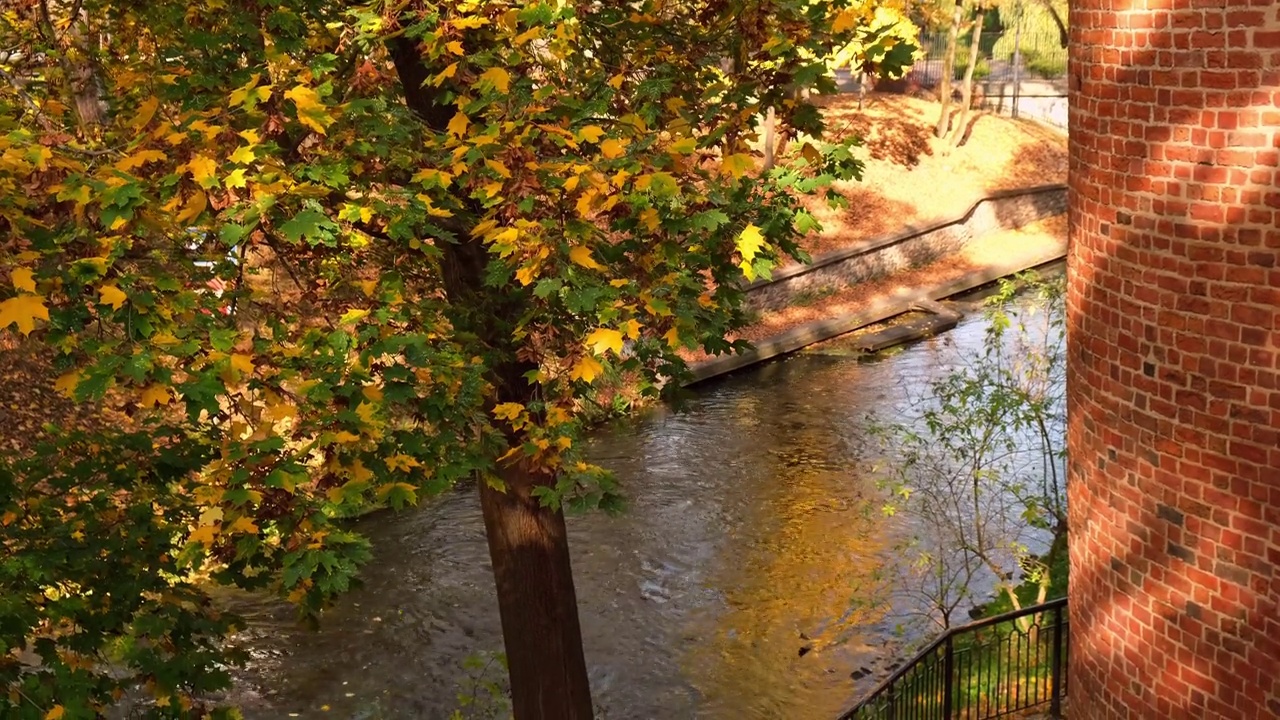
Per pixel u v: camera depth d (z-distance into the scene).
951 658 10.20
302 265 7.90
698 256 8.18
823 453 19.92
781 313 27.16
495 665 14.12
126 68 9.77
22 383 17.23
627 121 7.40
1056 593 14.34
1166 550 5.95
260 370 6.67
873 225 31.14
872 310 27.23
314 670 13.97
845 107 36.81
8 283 5.90
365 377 6.40
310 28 9.13
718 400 22.78
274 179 6.37
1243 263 5.20
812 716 12.82
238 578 7.01
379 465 6.74
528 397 9.56
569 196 6.93
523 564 10.46
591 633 14.77
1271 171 5.02
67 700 5.73
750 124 7.64
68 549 6.67
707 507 18.08
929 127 36.25
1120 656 6.48
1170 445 5.80
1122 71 5.79
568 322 8.38
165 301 6.30
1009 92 41.56
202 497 6.05
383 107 7.73
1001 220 33.47
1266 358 5.18
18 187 6.25
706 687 13.53
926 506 14.34
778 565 16.22
